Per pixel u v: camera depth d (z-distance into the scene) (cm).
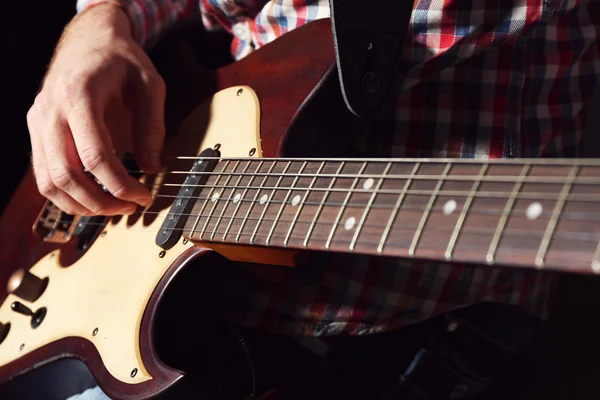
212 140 59
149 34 71
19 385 65
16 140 110
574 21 58
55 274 66
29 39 107
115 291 57
